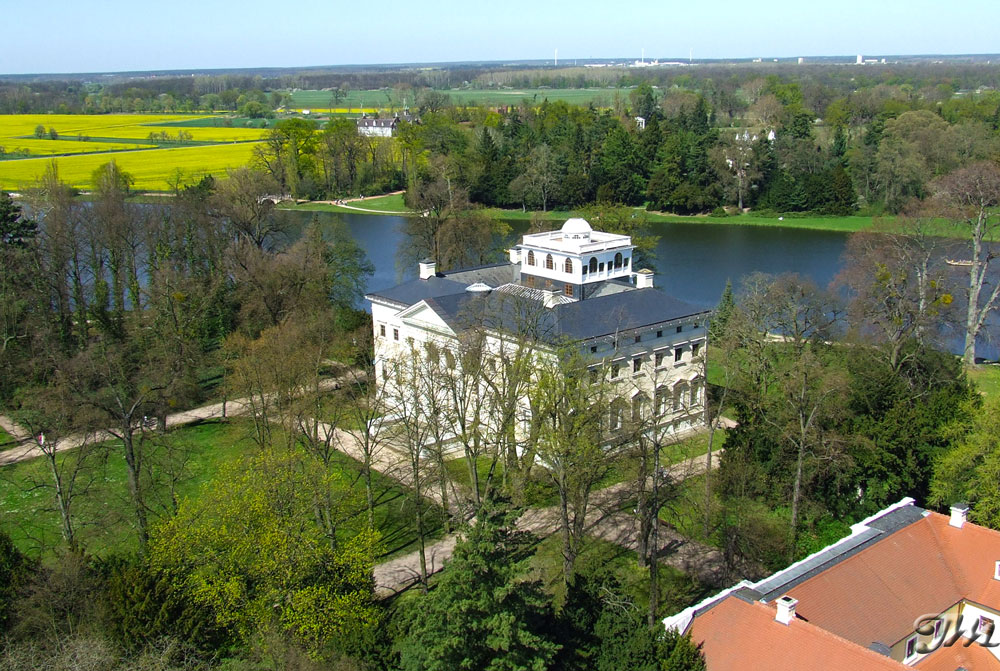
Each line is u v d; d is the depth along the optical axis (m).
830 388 74.75
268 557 55.66
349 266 141.62
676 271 183.88
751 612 47.72
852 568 53.12
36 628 53.59
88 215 129.00
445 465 80.56
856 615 50.38
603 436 81.25
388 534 76.50
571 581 58.31
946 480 68.31
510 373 75.69
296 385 85.44
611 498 81.44
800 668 44.38
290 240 161.38
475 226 147.12
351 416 97.06
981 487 65.12
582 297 100.50
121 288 131.75
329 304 126.50
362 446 76.88
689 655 45.31
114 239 127.38
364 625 54.47
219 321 126.38
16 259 115.94
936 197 139.12
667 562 70.44
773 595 49.53
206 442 95.69
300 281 122.25
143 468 83.06
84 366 89.12
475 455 75.12
